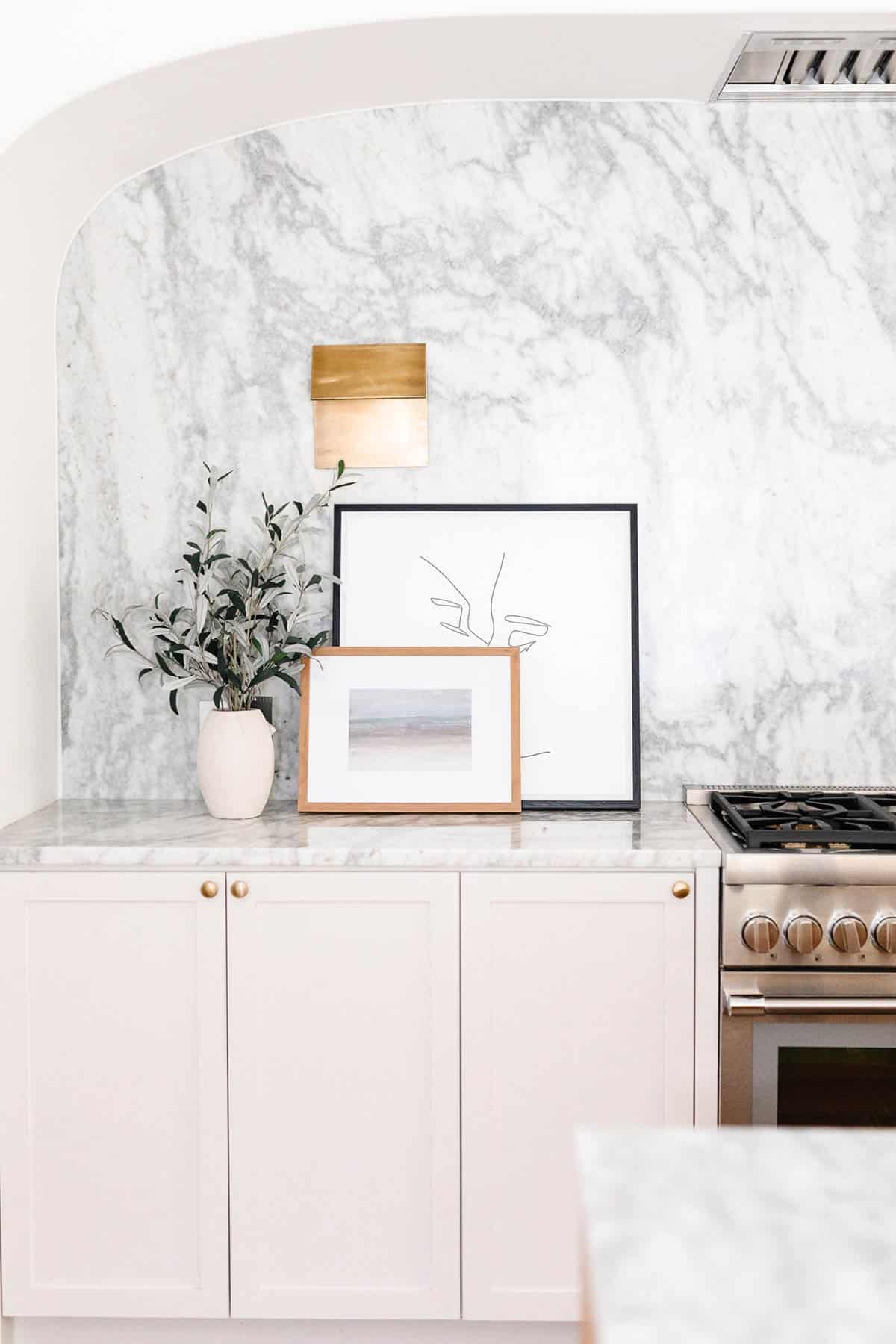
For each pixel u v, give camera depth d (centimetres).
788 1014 192
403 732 230
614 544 237
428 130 236
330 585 241
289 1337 211
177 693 241
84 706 244
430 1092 201
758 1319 60
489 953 199
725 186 235
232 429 241
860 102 233
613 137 235
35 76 202
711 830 214
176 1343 212
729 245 236
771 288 236
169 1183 205
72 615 243
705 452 238
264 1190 203
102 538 243
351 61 212
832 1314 60
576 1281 202
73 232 238
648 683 241
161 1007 203
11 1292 206
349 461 240
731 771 241
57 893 201
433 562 239
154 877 200
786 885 193
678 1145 81
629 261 237
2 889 201
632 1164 78
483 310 238
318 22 198
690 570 240
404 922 200
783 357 237
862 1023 197
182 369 240
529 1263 203
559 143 236
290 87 221
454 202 237
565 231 237
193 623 222
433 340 239
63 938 202
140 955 202
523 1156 201
